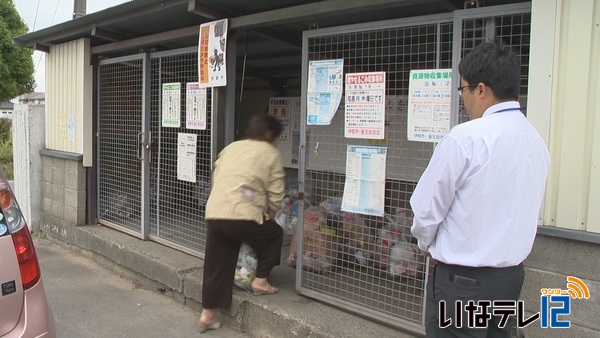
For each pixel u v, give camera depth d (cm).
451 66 276
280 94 664
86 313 386
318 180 351
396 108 310
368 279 354
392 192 317
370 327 303
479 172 172
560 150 228
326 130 341
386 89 314
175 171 457
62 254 549
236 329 351
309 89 336
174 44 483
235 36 381
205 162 420
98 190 560
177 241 461
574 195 225
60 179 581
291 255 430
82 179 553
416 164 302
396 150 310
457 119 265
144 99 477
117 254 477
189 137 429
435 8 311
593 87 218
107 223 548
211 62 381
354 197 313
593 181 219
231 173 329
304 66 340
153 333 350
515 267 183
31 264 238
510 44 259
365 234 346
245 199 324
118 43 488
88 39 533
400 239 326
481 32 264
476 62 182
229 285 346
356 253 349
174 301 412
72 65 554
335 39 330
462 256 179
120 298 419
